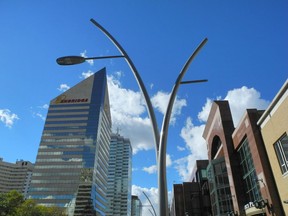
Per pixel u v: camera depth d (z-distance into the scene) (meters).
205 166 65.88
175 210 75.31
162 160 8.52
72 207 130.00
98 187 146.62
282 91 22.92
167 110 9.40
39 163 143.38
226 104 40.38
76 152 144.12
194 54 10.16
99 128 152.75
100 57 10.67
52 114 156.88
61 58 10.61
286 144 23.30
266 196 26.03
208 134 48.59
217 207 40.31
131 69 10.36
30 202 62.59
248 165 32.16
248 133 30.08
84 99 159.88
